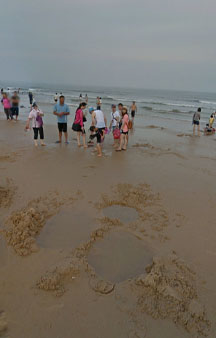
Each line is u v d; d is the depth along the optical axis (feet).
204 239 10.67
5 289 7.66
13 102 43.45
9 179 16.65
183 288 7.81
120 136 26.08
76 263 8.87
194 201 14.42
